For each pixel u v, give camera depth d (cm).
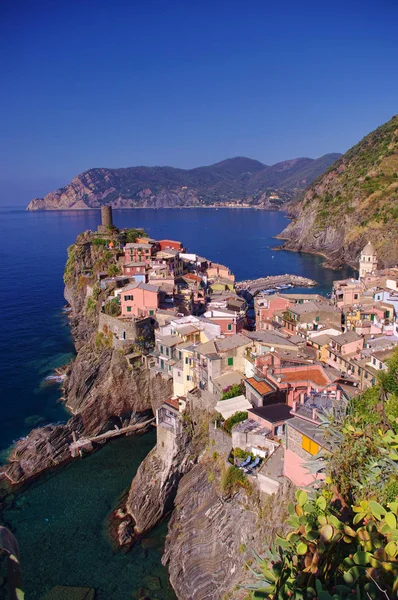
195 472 6600
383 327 9062
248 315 14712
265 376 6625
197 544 5506
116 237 16838
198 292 12888
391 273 15612
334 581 1936
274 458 5203
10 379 11475
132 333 9800
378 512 2178
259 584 2389
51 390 10850
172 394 8869
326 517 2170
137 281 12731
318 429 4094
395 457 2769
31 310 17588
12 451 8400
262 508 4894
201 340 9062
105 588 5644
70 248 17338
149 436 9069
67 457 8350
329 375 6606
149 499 6700
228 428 6169
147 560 6041
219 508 5456
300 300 12412
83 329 13012
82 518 6831
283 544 2206
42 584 5734
